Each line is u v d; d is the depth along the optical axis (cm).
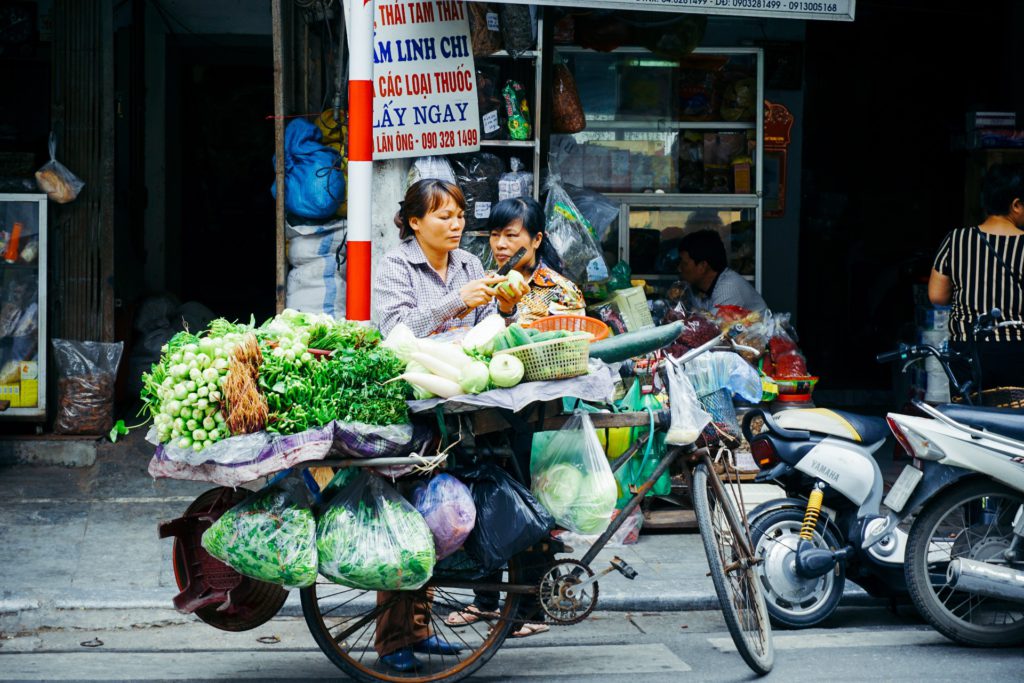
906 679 482
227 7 938
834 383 1059
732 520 494
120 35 914
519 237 557
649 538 669
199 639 528
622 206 855
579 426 467
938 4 1027
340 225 711
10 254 782
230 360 410
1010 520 549
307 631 540
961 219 1054
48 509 690
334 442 420
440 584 465
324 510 438
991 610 559
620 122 869
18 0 825
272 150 1061
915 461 540
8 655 500
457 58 684
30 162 802
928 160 1053
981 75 1045
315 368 423
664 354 525
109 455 783
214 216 1066
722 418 625
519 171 711
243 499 446
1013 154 957
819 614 550
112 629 539
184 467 416
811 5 650
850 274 1055
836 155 1045
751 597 495
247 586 457
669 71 871
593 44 829
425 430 446
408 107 679
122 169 927
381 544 427
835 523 556
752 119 883
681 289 814
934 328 870
